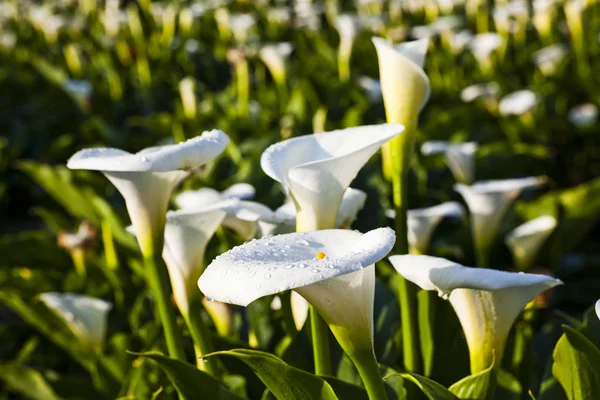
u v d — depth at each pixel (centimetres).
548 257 243
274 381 132
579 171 362
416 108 141
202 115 392
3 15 867
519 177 303
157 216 137
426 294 151
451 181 294
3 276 236
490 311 135
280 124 346
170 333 141
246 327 173
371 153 133
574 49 456
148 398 162
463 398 137
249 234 149
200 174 250
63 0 917
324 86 421
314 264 120
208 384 136
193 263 142
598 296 253
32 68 654
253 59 472
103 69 589
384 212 197
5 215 449
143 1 767
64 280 232
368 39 560
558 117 378
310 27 636
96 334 183
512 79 473
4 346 240
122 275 228
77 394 184
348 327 125
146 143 391
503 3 629
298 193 134
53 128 473
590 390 134
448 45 523
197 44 642
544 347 168
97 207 227
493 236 185
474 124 385
